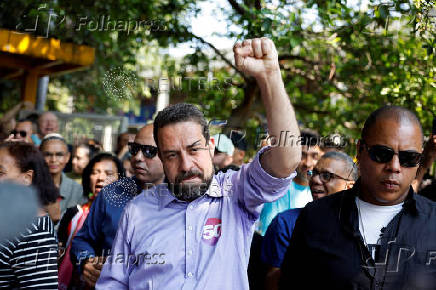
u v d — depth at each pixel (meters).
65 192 3.26
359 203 1.77
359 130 5.31
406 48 4.24
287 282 1.87
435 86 3.97
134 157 2.38
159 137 1.63
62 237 2.68
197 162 1.60
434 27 3.12
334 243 1.73
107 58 7.77
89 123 5.73
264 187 1.58
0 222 0.39
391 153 1.65
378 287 1.65
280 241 2.52
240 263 1.64
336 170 2.62
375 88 4.76
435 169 3.98
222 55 4.91
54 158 3.21
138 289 1.64
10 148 1.66
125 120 5.83
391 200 1.68
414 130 1.67
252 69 1.45
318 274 1.75
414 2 3.10
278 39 4.09
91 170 2.95
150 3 5.37
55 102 11.42
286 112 1.48
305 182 3.13
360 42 4.77
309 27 4.78
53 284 1.60
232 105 5.38
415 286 1.63
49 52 5.96
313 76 5.57
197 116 1.63
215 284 1.57
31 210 0.41
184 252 1.63
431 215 1.69
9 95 10.05
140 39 5.77
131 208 1.77
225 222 1.65
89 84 10.03
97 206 2.52
